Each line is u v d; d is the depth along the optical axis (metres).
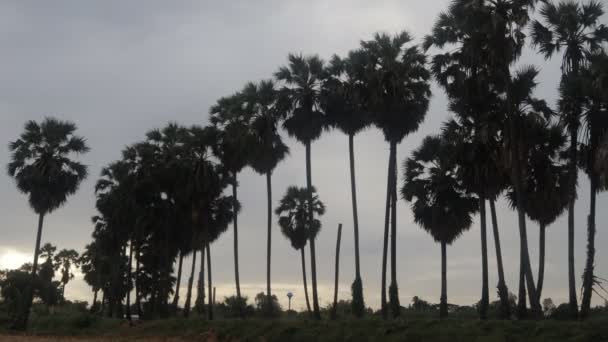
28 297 51.25
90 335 47.19
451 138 35.59
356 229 39.66
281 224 59.91
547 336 24.05
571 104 30.92
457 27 34.28
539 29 32.88
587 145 31.08
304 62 43.12
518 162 30.81
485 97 34.59
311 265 40.19
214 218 56.38
